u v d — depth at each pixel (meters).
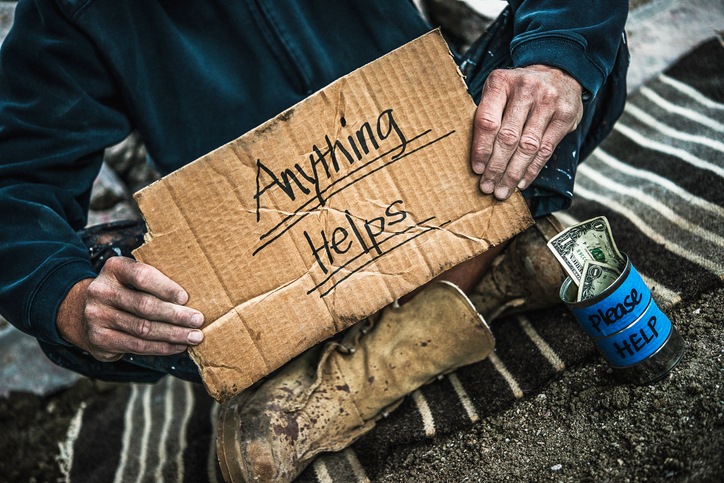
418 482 1.38
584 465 1.25
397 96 1.25
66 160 1.46
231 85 1.54
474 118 1.26
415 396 1.56
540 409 1.41
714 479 1.05
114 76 1.49
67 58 1.46
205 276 1.21
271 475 1.33
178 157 1.56
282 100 1.55
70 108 1.46
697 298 1.48
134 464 1.85
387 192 1.26
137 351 1.25
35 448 2.08
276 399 1.39
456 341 1.42
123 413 2.10
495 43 1.52
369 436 1.50
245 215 1.22
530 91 1.23
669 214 1.74
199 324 1.20
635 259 1.67
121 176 2.76
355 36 1.58
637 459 1.20
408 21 1.57
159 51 1.50
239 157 1.21
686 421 1.21
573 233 1.30
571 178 1.42
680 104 2.18
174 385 2.11
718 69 2.24
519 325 1.61
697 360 1.31
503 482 1.29
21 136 1.44
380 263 1.26
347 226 1.25
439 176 1.27
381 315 1.47
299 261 1.24
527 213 1.28
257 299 1.23
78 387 2.25
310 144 1.23
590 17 1.34
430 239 1.27
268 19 1.51
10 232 1.36
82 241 1.48
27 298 1.30
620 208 1.87
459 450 1.41
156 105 1.53
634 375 1.30
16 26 1.47
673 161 1.94
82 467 1.95
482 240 1.28
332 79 1.55
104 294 1.21
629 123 2.22
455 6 2.56
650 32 2.48
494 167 1.23
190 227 1.20
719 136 1.94
